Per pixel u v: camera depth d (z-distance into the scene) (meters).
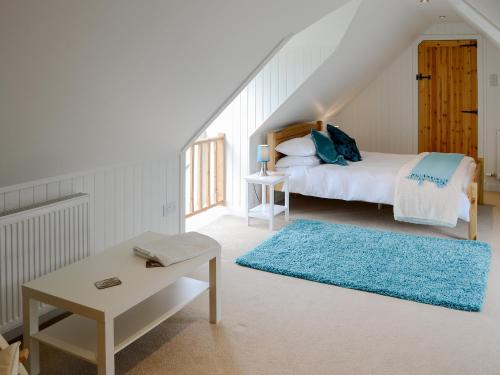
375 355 2.54
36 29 1.70
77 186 3.08
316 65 4.69
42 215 2.69
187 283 2.84
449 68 6.68
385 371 2.40
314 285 3.43
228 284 3.45
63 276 2.38
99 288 2.24
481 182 5.70
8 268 2.54
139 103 2.71
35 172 2.71
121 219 3.49
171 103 2.96
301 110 5.66
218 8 2.26
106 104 2.49
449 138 6.83
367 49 5.29
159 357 2.52
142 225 3.71
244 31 2.62
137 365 2.45
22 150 2.42
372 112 7.19
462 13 4.62
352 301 3.18
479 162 5.60
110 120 2.69
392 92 7.03
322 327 2.84
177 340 2.69
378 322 2.90
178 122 3.34
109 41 2.01
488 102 6.52
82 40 1.90
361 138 7.32
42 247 2.72
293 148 5.21
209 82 2.99
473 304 3.05
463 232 4.64
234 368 2.43
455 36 6.58
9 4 1.54
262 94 5.04
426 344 2.65
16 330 2.75
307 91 5.16
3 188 2.61
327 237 4.41
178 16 2.14
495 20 2.87
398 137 7.11
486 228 4.77
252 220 5.16
